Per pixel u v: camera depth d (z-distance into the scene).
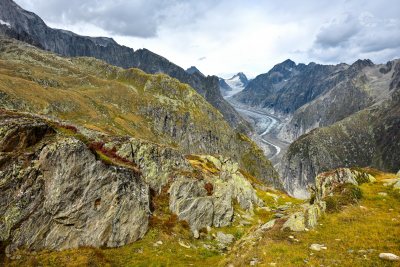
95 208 30.94
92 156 32.03
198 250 35.69
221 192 49.38
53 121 37.22
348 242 26.19
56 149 29.58
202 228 42.41
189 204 42.56
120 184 33.62
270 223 34.94
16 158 27.64
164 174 44.38
